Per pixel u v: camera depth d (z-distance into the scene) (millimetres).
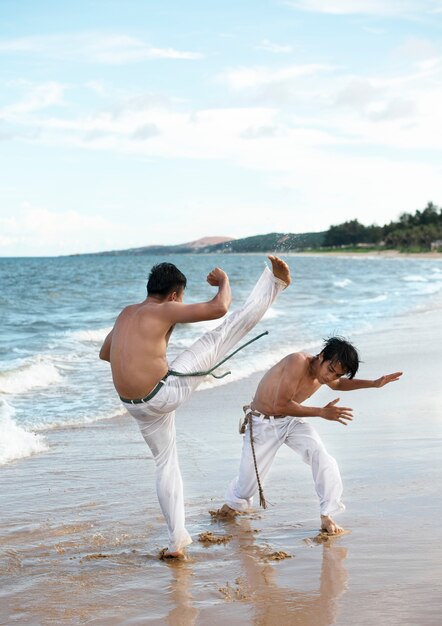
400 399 9023
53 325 21469
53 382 11172
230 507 5129
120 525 4996
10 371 11609
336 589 3789
